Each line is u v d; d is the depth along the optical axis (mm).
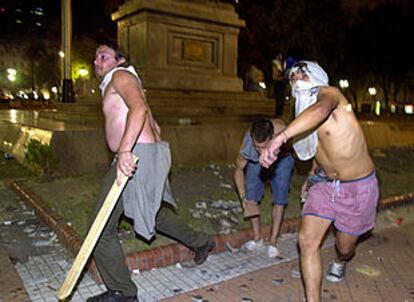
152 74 9398
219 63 10688
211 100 9875
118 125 3000
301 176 7082
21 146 7691
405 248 4414
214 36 10516
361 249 4355
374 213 3088
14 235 4410
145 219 3002
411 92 41469
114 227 2984
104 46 3117
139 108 2793
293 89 2842
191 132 7633
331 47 29531
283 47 26891
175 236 3625
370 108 41125
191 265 3834
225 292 3352
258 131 3348
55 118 10133
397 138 12469
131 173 2742
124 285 3000
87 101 10250
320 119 2453
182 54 9977
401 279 3652
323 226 2912
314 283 2867
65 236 4070
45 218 4656
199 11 9969
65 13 14109
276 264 3895
